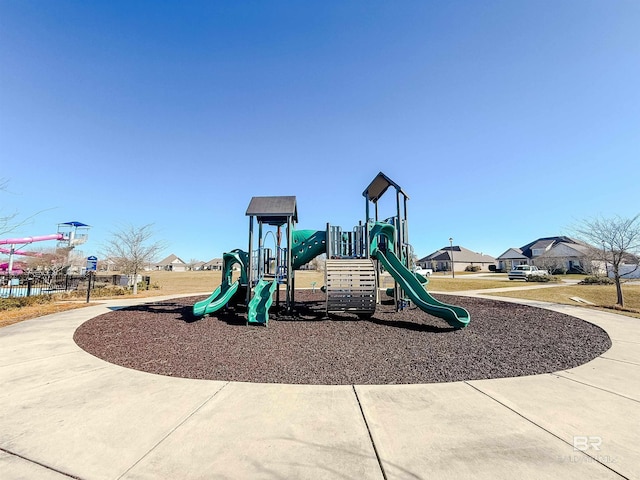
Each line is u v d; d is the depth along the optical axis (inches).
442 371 184.7
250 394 149.4
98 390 154.6
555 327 309.6
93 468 93.7
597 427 117.0
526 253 2278.5
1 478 88.7
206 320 352.8
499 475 89.5
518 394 148.6
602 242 548.1
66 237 1353.3
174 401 141.6
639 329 298.8
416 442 107.4
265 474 91.0
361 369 188.5
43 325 322.7
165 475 90.6
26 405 137.6
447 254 2524.6
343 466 94.4
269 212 372.8
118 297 651.5
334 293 332.8
